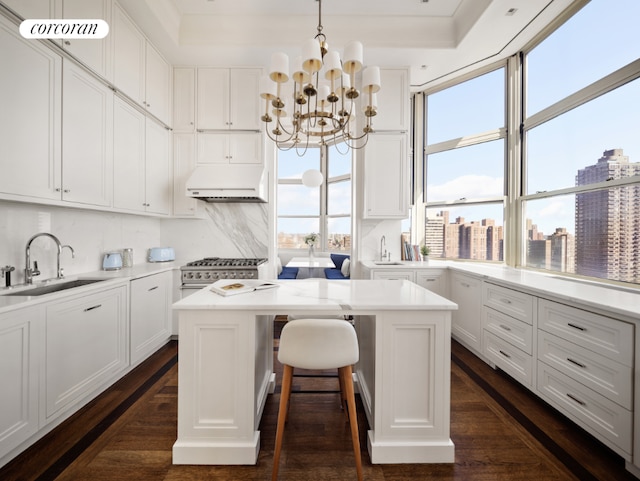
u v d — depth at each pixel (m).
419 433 1.57
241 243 3.81
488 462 1.55
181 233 3.77
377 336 1.56
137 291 2.53
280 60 1.70
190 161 3.46
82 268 2.57
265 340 2.12
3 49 1.60
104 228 2.82
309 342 1.38
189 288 3.17
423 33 3.12
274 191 3.83
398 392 1.57
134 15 2.65
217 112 3.47
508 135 3.36
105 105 2.38
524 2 2.53
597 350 1.60
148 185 3.02
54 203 1.92
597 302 1.59
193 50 3.17
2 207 1.91
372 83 1.75
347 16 3.08
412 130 4.15
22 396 1.51
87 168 2.20
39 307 1.60
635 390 1.42
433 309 1.53
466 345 3.08
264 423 1.87
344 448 1.65
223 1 2.88
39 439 1.67
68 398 1.80
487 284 2.63
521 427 1.83
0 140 1.59
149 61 2.97
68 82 2.02
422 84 3.90
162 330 2.97
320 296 1.70
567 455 1.60
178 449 1.52
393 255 3.88
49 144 1.88
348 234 5.72
